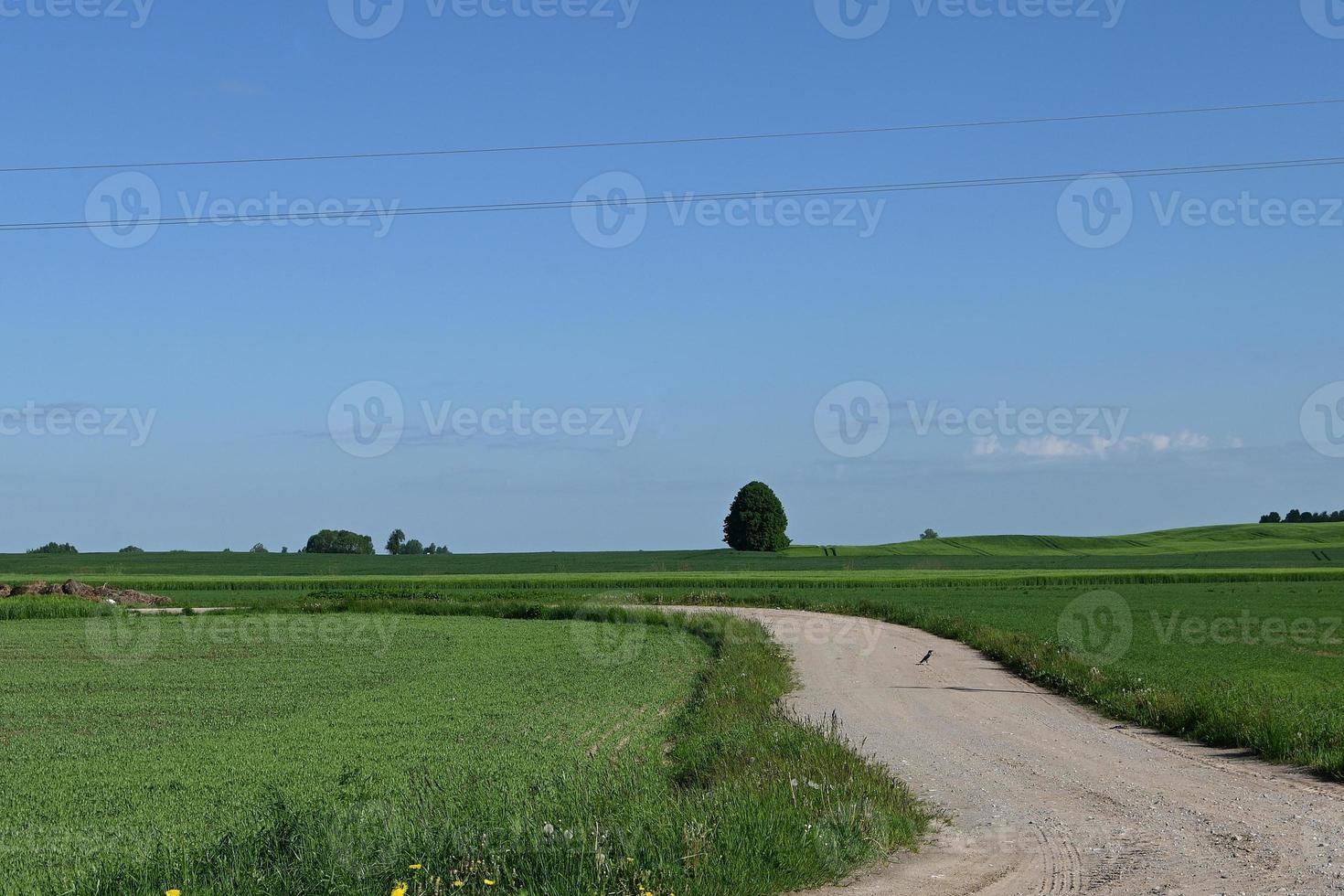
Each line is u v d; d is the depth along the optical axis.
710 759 17.00
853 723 23.36
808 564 131.25
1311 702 22.95
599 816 11.02
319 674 34.09
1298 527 185.50
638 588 87.94
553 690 29.59
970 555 153.25
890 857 11.75
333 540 183.38
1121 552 153.38
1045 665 32.34
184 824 14.75
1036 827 13.38
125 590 70.62
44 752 20.77
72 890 10.37
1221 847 12.15
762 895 9.88
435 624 54.66
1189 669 32.47
